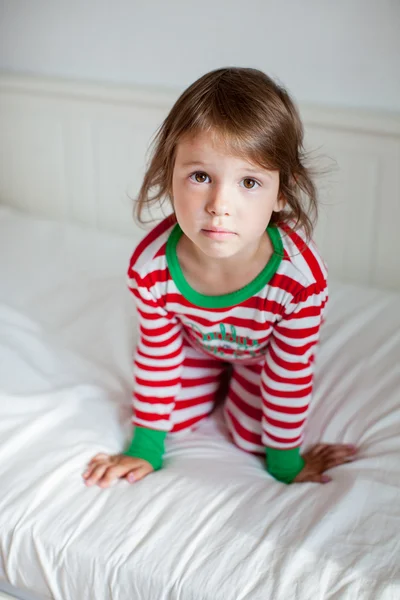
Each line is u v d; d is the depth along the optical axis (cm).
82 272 156
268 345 113
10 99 172
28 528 102
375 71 143
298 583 91
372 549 95
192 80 158
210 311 107
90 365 132
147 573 96
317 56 146
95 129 166
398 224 149
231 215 91
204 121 90
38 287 152
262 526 100
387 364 126
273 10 145
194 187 92
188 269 105
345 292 146
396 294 145
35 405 121
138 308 112
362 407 120
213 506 104
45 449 113
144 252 108
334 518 99
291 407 110
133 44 159
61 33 164
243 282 104
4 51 172
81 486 108
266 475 115
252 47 151
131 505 104
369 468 109
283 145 94
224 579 93
